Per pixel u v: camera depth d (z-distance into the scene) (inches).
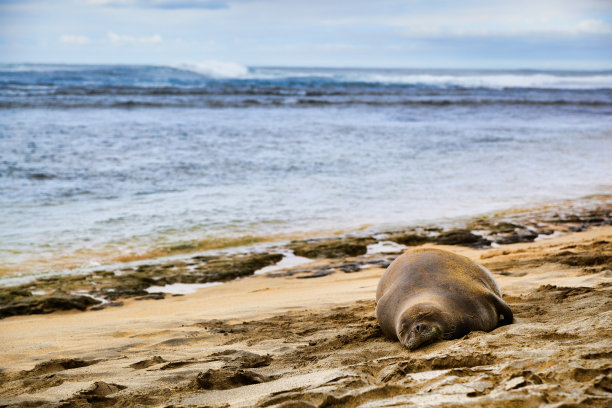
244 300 384.5
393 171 896.9
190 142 1166.3
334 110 1979.6
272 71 4222.4
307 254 511.8
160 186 762.8
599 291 282.2
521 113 1998.0
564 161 1016.9
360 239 549.3
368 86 3422.7
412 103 2284.7
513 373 141.7
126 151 1032.2
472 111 2037.4
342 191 754.2
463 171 905.5
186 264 484.7
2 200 668.7
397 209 669.9
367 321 274.2
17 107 1742.1
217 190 746.2
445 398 130.3
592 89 3614.7
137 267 477.1
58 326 338.6
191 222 604.1
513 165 968.3
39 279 445.4
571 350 159.9
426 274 241.0
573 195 753.6
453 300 222.8
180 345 264.1
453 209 673.6
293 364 205.0
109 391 184.4
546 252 446.0
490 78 4131.4
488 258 452.1
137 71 3590.1
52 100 1978.3
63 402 171.9
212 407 150.6
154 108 1893.5
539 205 697.0
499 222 605.0
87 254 506.6
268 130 1395.2
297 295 382.6
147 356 244.5
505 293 313.0
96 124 1427.2
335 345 230.7
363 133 1369.3
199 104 2059.5
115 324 326.0
